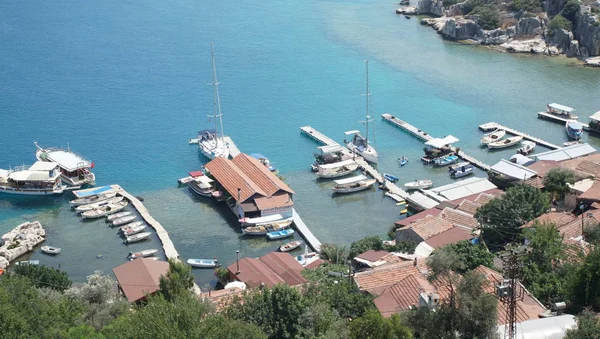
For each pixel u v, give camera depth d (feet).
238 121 650.02
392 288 308.60
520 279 306.96
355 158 561.43
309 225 470.39
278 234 450.30
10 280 291.17
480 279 243.19
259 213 472.03
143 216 473.26
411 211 482.28
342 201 504.43
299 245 439.63
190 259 420.77
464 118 650.84
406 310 259.60
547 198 421.18
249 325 245.65
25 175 509.76
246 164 528.22
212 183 514.27
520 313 269.44
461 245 355.97
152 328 233.55
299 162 566.77
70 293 323.57
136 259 381.19
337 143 592.19
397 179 528.63
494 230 396.16
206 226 468.75
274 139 611.06
